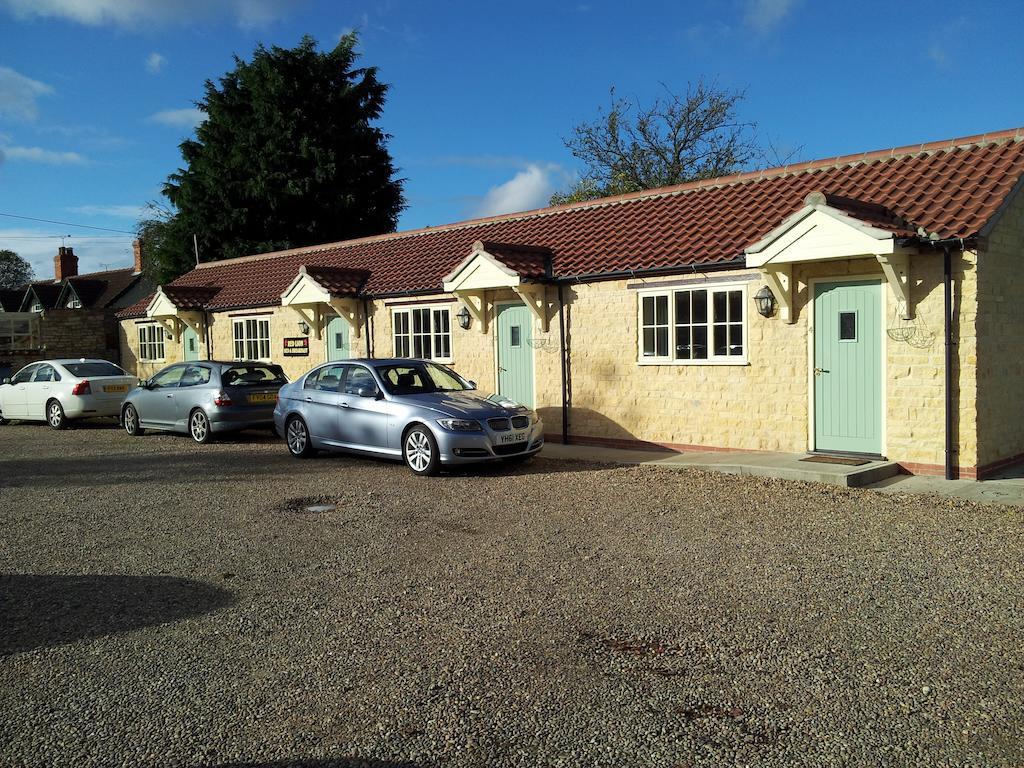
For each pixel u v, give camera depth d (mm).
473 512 8516
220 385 14555
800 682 4281
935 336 9734
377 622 5289
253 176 34375
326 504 9078
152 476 11117
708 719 3908
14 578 6418
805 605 5438
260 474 11117
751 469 10227
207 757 3660
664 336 12500
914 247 9547
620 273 12656
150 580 6309
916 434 9977
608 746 3684
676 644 4816
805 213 9891
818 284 10766
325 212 34938
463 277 14320
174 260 35750
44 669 4641
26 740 3838
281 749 3713
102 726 3961
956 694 4117
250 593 5945
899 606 5395
